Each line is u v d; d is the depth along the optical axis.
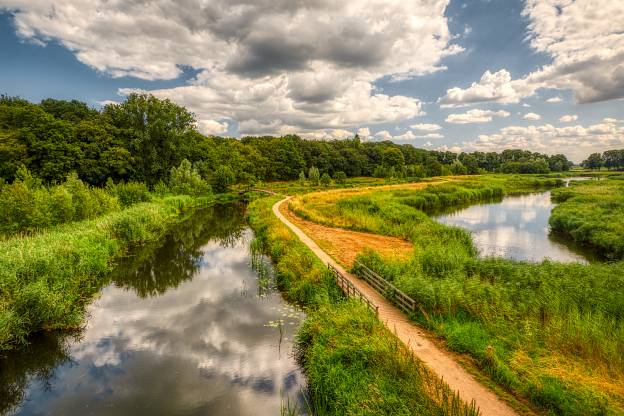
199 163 69.31
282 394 10.51
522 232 34.97
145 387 10.97
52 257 17.06
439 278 16.48
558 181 100.00
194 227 38.34
